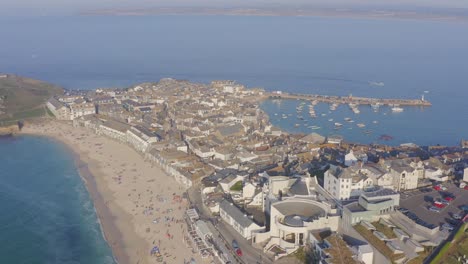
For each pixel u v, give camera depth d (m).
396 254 185.88
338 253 190.25
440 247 190.12
